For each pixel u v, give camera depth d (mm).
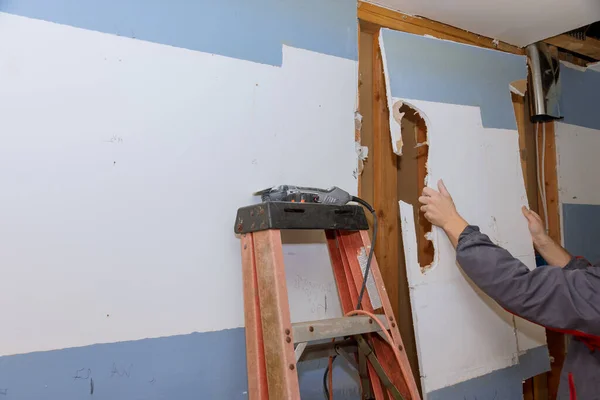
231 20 1287
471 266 1346
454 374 1490
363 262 1224
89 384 1026
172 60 1187
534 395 2105
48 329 991
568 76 2381
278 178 1336
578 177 2367
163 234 1142
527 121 2266
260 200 1293
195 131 1207
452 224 1465
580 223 2350
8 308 958
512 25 1911
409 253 1481
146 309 1104
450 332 1512
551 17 1832
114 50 1111
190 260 1174
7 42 994
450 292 1545
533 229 1781
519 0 1687
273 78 1352
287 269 1331
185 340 1150
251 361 1059
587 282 1178
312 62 1439
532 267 1766
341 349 1213
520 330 1711
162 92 1167
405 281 1773
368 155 1700
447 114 1662
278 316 979
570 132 2348
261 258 1058
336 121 1479
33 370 972
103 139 1083
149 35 1158
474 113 1750
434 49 1684
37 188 1003
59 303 1007
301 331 994
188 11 1220
